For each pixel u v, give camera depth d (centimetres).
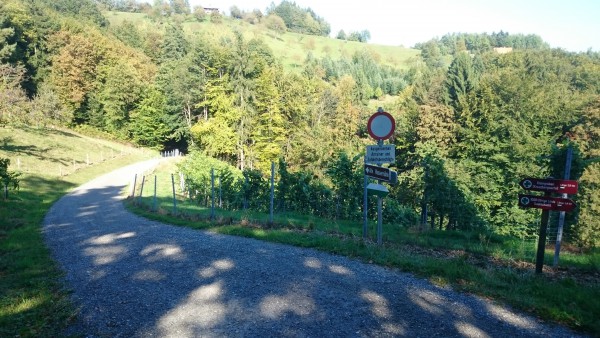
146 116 6906
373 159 1002
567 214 1608
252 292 662
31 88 6938
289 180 1939
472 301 604
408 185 2403
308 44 18262
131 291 696
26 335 525
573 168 1348
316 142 4759
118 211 2008
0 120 4291
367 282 696
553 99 4325
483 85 4419
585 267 817
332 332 508
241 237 1118
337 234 1112
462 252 942
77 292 707
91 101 7138
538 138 3203
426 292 643
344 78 9712
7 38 6488
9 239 1276
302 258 864
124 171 4706
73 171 4141
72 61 6956
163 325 548
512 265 823
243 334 511
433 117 4541
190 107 6750
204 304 619
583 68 7056
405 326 521
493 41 19825
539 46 18550
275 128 5488
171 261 888
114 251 1036
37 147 4703
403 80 12700
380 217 984
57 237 1323
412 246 992
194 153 3447
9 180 2316
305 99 6272
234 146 5544
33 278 807
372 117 984
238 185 2125
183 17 19225
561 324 524
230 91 5719
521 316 550
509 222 2345
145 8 19300
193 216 1537
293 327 526
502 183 2614
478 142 3631
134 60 8219
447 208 1736
